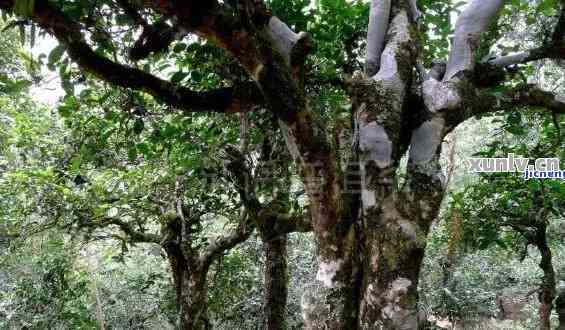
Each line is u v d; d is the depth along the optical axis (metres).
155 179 4.62
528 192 4.82
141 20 2.53
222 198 6.11
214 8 1.97
